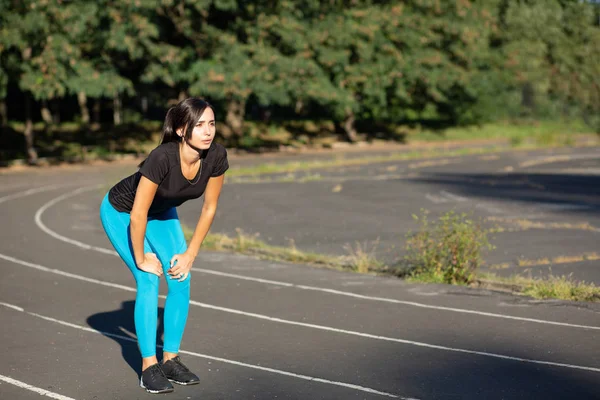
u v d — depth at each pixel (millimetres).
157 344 6898
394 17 45438
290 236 14656
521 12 58562
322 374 6074
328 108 49469
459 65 50438
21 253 12836
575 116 64125
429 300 8984
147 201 5074
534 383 5852
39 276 10734
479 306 8648
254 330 7594
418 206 19141
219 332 7504
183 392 5582
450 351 6789
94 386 5754
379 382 5871
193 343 7066
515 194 21703
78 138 42531
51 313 8414
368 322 7926
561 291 9156
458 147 48375
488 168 31516
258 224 16328
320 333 7469
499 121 62531
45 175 30562
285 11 40906
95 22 32938
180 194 5191
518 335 7355
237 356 6617
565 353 6707
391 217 17219
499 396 5539
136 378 5945
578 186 23953
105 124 46531
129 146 42312
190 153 5051
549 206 19031
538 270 10883
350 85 44938
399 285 9914
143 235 5176
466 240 10102
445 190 22828
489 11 53406
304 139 49781
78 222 17172
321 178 27344
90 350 6824
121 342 7125
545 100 63344
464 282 10070
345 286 9875
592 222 16156
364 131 55250
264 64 39062
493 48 57281
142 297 5449
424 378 5977
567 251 12469
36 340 7211
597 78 63375
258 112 55500
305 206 19375
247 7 40562
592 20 64188
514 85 59094
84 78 33531
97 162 36969
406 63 46250
